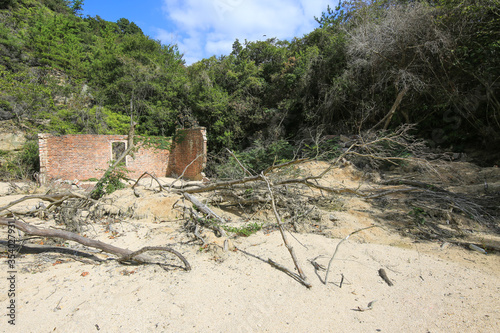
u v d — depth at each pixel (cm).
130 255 399
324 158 1216
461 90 1199
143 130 1941
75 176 1373
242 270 395
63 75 2231
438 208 637
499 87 1103
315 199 736
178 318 288
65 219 574
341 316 298
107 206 646
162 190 732
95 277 374
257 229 555
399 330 278
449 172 946
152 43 2342
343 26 1600
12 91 1783
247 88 1975
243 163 1164
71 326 274
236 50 2423
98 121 1822
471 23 1070
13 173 1441
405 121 1405
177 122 1961
